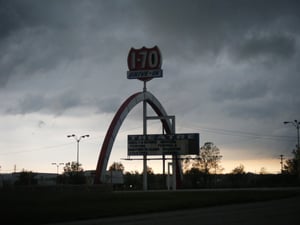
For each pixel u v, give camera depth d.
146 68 69.50
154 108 75.31
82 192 49.97
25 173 94.75
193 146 66.00
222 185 107.69
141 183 121.44
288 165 123.06
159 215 26.55
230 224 20.20
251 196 45.81
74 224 21.80
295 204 35.34
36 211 27.92
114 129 65.31
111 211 28.61
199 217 24.23
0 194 39.69
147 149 67.50
